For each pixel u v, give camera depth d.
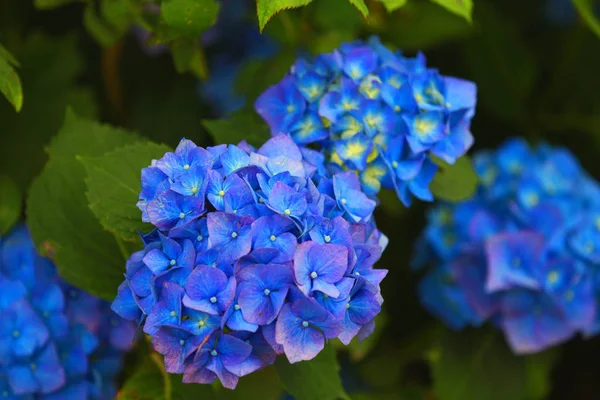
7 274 1.04
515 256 1.14
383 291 1.26
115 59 1.23
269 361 0.89
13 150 1.22
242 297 0.87
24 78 1.24
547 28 1.41
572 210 1.17
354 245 0.91
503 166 1.19
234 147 0.91
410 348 1.26
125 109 1.27
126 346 1.05
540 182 1.17
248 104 1.13
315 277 0.88
